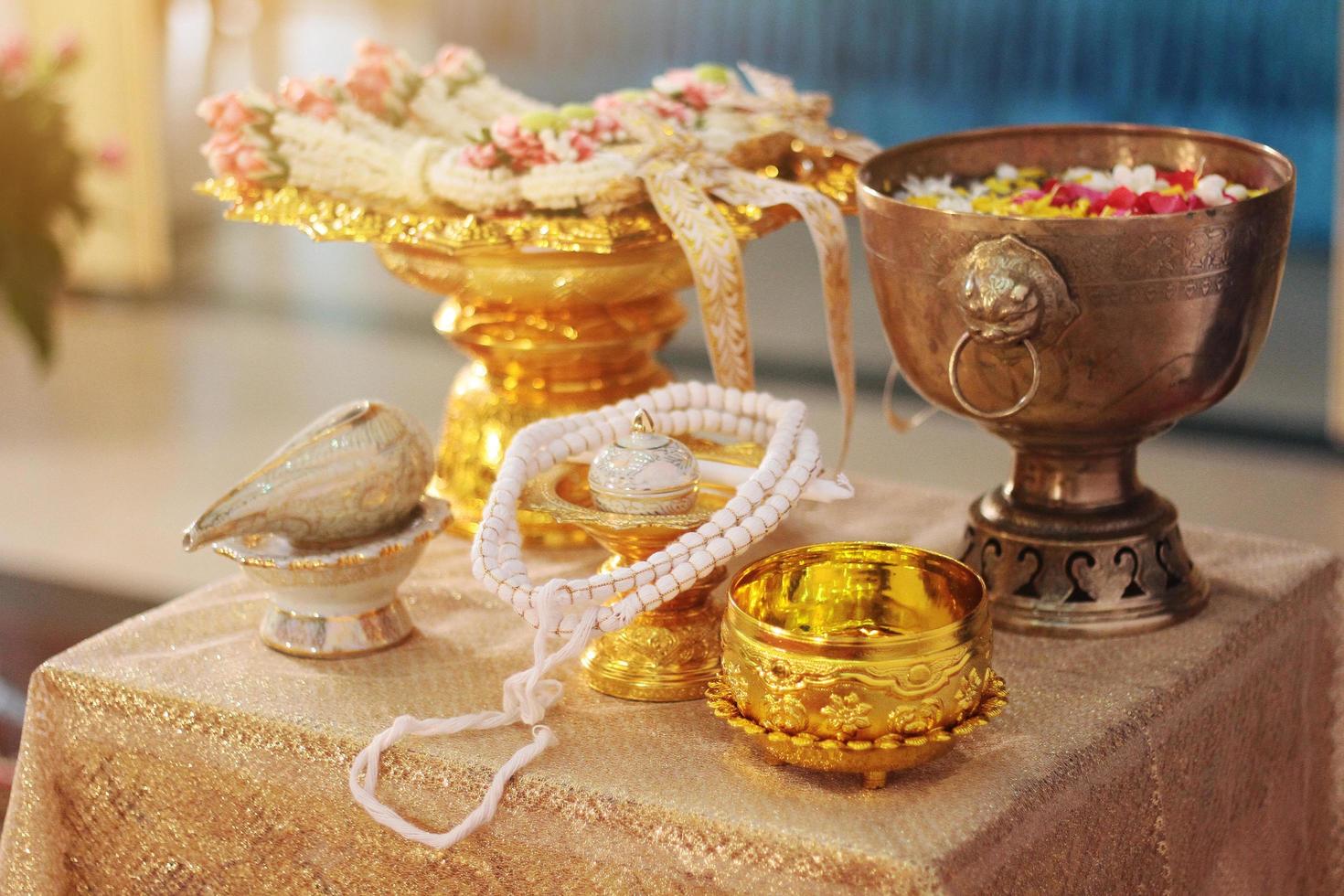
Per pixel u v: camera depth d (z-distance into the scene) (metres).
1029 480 1.58
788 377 4.82
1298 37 5.33
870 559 1.45
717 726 1.45
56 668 1.53
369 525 1.54
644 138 1.70
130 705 1.50
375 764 1.43
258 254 6.36
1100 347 1.48
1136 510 1.57
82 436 4.43
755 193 1.69
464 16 6.76
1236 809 1.58
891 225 1.52
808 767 1.38
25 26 5.46
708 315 1.64
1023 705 1.47
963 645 1.36
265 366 5.05
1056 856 1.40
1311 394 4.50
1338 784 1.69
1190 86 5.59
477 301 1.71
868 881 1.33
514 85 6.75
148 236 5.74
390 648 1.55
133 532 3.74
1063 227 1.45
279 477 1.51
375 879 1.46
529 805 1.40
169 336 5.39
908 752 1.36
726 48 6.29
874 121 6.15
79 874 1.55
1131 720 1.45
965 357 1.51
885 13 5.98
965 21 5.87
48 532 3.73
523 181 1.65
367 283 6.02
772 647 1.36
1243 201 1.47
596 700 1.49
